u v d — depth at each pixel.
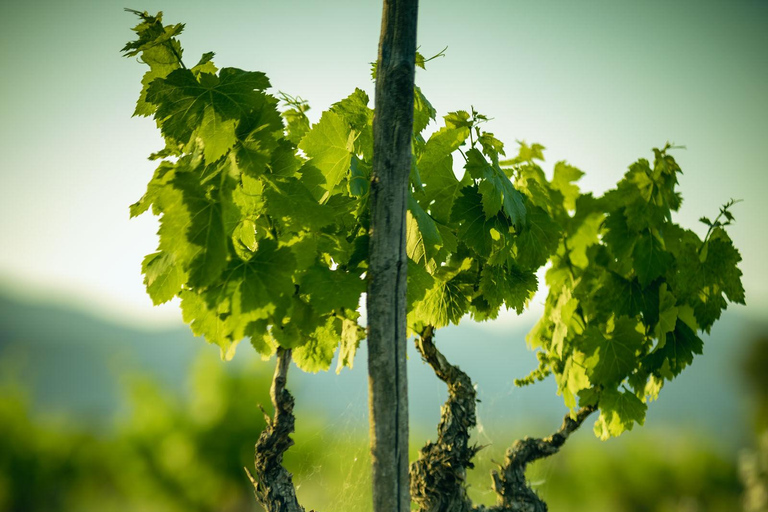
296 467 5.28
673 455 11.94
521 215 2.18
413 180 2.00
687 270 2.49
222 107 1.70
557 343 2.65
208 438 7.27
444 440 2.24
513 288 2.36
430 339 2.36
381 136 1.64
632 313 2.49
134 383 7.79
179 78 1.71
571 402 2.63
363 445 4.66
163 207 1.59
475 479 5.57
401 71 1.64
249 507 7.42
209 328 1.74
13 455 11.32
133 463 7.62
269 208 1.68
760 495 7.87
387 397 1.60
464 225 2.07
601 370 2.44
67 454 11.27
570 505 11.42
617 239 2.52
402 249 1.64
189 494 7.32
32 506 11.34
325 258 1.97
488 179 2.02
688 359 2.51
